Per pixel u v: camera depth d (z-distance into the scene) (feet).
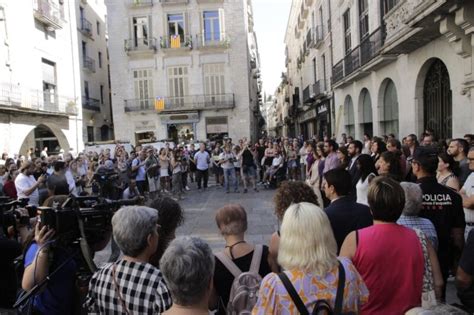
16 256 11.64
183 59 105.50
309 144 40.09
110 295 7.46
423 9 28.68
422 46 37.68
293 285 6.54
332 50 75.72
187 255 6.16
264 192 46.91
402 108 43.24
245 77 105.50
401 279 8.23
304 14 108.27
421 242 9.24
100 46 120.67
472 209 14.26
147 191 43.19
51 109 73.92
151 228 7.79
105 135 123.03
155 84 106.11
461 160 19.24
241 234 9.56
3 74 62.44
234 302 8.02
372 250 8.35
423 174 12.53
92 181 33.86
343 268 6.80
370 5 51.70
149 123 107.24
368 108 57.72
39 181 25.38
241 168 47.37
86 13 110.01
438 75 36.70
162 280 7.43
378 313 8.26
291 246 6.75
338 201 11.48
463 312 5.02
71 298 8.98
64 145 80.07
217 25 105.50
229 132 106.42
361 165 16.43
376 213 8.78
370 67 48.91
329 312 6.32
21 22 67.31
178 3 104.12
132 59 106.22
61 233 8.84
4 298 11.38
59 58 79.97
